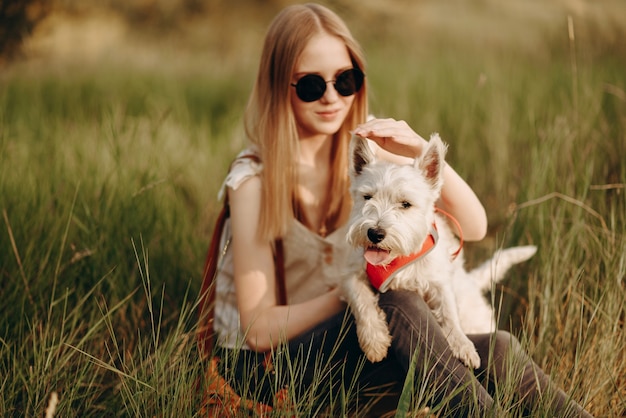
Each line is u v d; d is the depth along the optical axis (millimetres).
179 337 2693
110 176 3957
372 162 2785
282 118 2895
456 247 2965
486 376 2457
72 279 3264
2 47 9500
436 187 2729
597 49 6527
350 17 12523
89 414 2635
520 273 3553
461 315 2910
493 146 5133
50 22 11031
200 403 2551
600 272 3258
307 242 2949
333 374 2703
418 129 5648
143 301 3332
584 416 2371
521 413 2322
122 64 10188
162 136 5238
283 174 2877
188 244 3930
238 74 9656
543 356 2961
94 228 3473
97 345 3061
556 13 11359
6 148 4051
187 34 14812
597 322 2871
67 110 7008
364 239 2586
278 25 2943
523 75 6445
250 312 2852
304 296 3014
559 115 4785
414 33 12258
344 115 2986
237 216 2893
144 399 2479
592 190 3736
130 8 14984
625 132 4328
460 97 6109
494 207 4648
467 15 12859
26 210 3604
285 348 2578
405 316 2496
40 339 2783
